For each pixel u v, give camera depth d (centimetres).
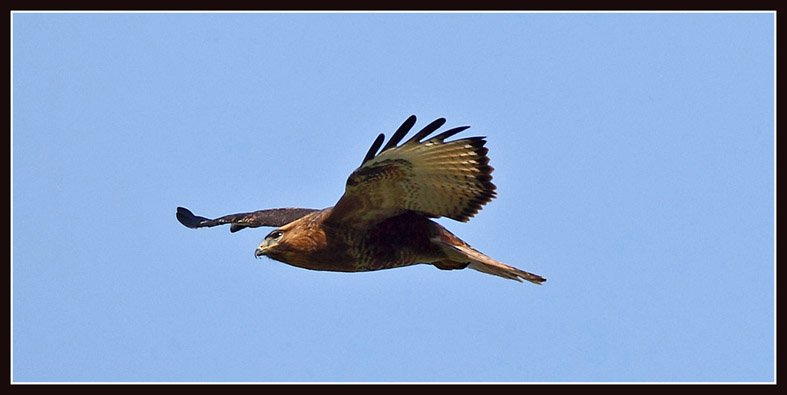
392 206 1970
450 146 1888
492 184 1931
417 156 1886
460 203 1970
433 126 1847
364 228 1995
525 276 1964
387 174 1903
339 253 2005
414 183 1933
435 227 2017
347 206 1956
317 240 1998
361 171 1884
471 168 1917
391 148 1856
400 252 2014
